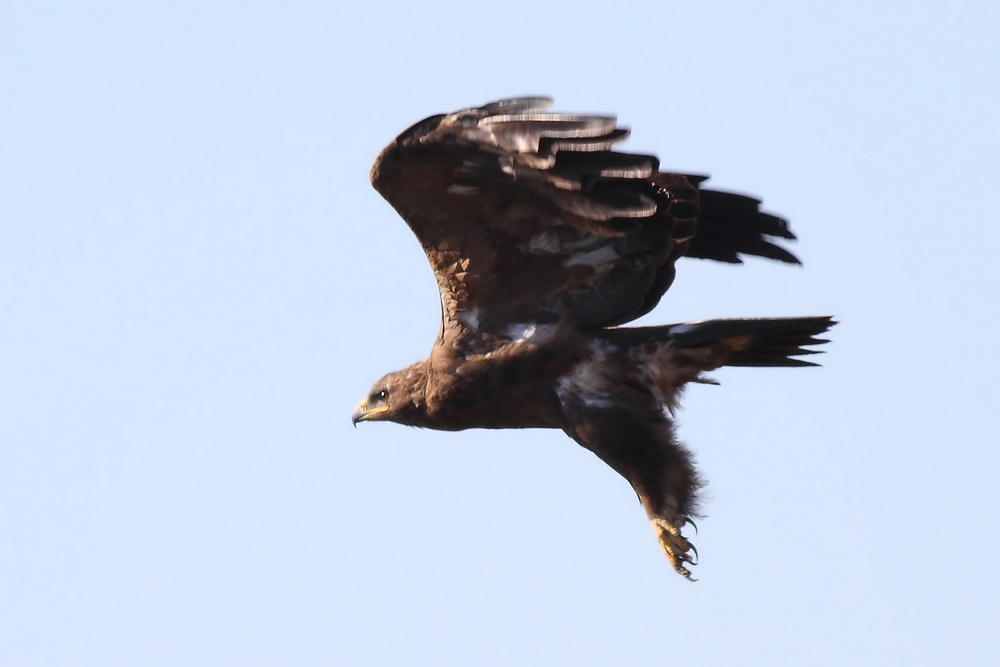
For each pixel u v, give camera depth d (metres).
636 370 14.62
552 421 14.98
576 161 12.71
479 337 14.96
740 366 14.97
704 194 16.16
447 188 13.86
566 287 14.76
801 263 16.25
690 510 14.45
